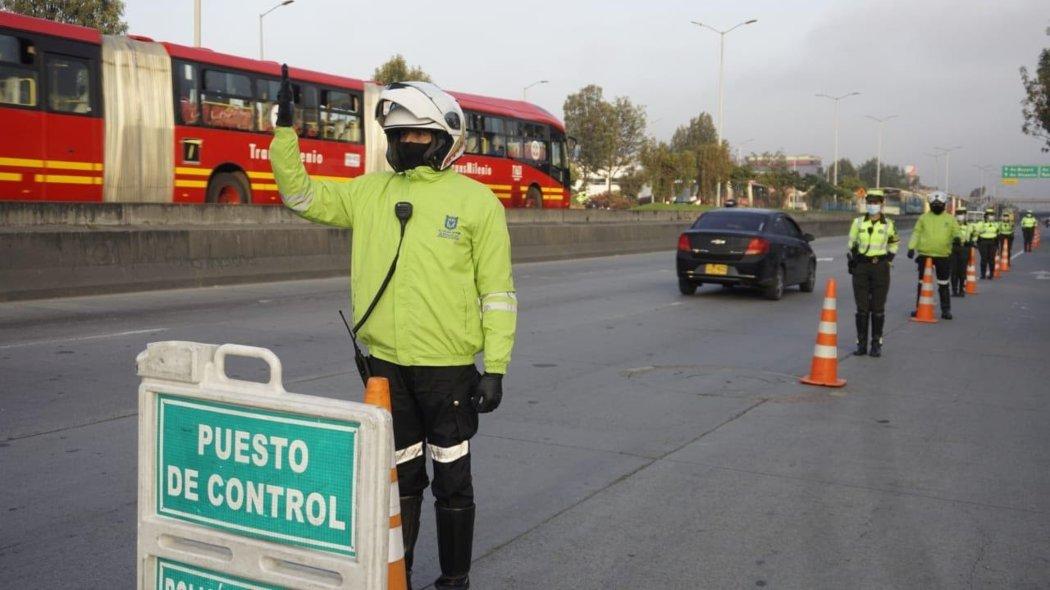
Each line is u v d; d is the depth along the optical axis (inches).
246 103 901.2
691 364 409.1
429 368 145.0
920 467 252.4
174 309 551.5
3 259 565.9
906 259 1360.7
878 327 444.8
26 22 729.0
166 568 117.4
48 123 743.7
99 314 519.5
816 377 367.2
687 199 2610.7
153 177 824.9
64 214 655.8
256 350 110.3
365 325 146.3
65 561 178.7
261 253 757.3
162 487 118.0
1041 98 2030.0
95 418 284.8
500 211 147.0
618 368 396.2
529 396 335.9
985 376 394.9
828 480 239.1
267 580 109.3
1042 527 206.5
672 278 870.4
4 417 283.6
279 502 109.0
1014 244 2070.6
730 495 225.8
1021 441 282.7
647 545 192.9
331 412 103.8
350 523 104.1
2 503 209.3
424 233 141.7
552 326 524.1
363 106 1027.9
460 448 151.0
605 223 1397.6
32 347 405.7
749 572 179.6
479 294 147.8
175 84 838.5
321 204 144.3
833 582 175.5
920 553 190.2
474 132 1240.8
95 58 778.8
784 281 705.6
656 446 270.2
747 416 310.8
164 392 116.3
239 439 111.4
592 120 3366.1
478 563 182.4
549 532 199.6
